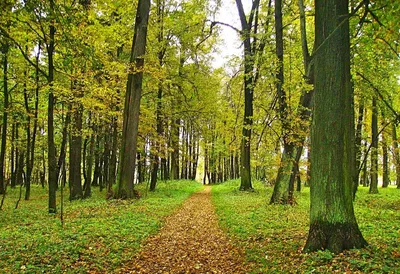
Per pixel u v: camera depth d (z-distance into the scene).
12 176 32.25
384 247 6.96
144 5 17.92
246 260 7.34
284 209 14.46
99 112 18.27
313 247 6.98
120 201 16.73
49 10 8.16
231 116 29.55
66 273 6.29
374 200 19.14
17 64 17.98
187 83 26.27
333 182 6.96
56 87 13.37
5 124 22.08
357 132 22.78
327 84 7.07
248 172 24.83
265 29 19.08
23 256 7.23
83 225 10.67
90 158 23.16
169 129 28.69
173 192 25.56
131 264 7.33
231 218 12.51
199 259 7.91
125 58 21.45
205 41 25.52
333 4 7.07
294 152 15.54
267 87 17.89
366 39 9.96
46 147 33.16
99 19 17.55
